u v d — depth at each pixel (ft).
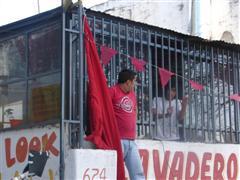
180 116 27.07
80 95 22.03
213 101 29.01
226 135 29.68
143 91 25.57
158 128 25.88
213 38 39.99
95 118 21.72
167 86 26.58
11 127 24.71
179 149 26.53
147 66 25.81
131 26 25.25
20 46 24.81
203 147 27.81
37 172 22.82
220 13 40.47
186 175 26.76
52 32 23.09
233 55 30.78
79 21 22.43
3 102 25.54
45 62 23.36
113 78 24.17
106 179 21.62
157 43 26.48
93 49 22.34
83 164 21.03
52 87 22.80
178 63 27.53
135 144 23.22
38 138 23.06
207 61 29.12
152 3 42.55
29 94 24.06
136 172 22.95
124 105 22.85
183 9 40.55
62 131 21.58
